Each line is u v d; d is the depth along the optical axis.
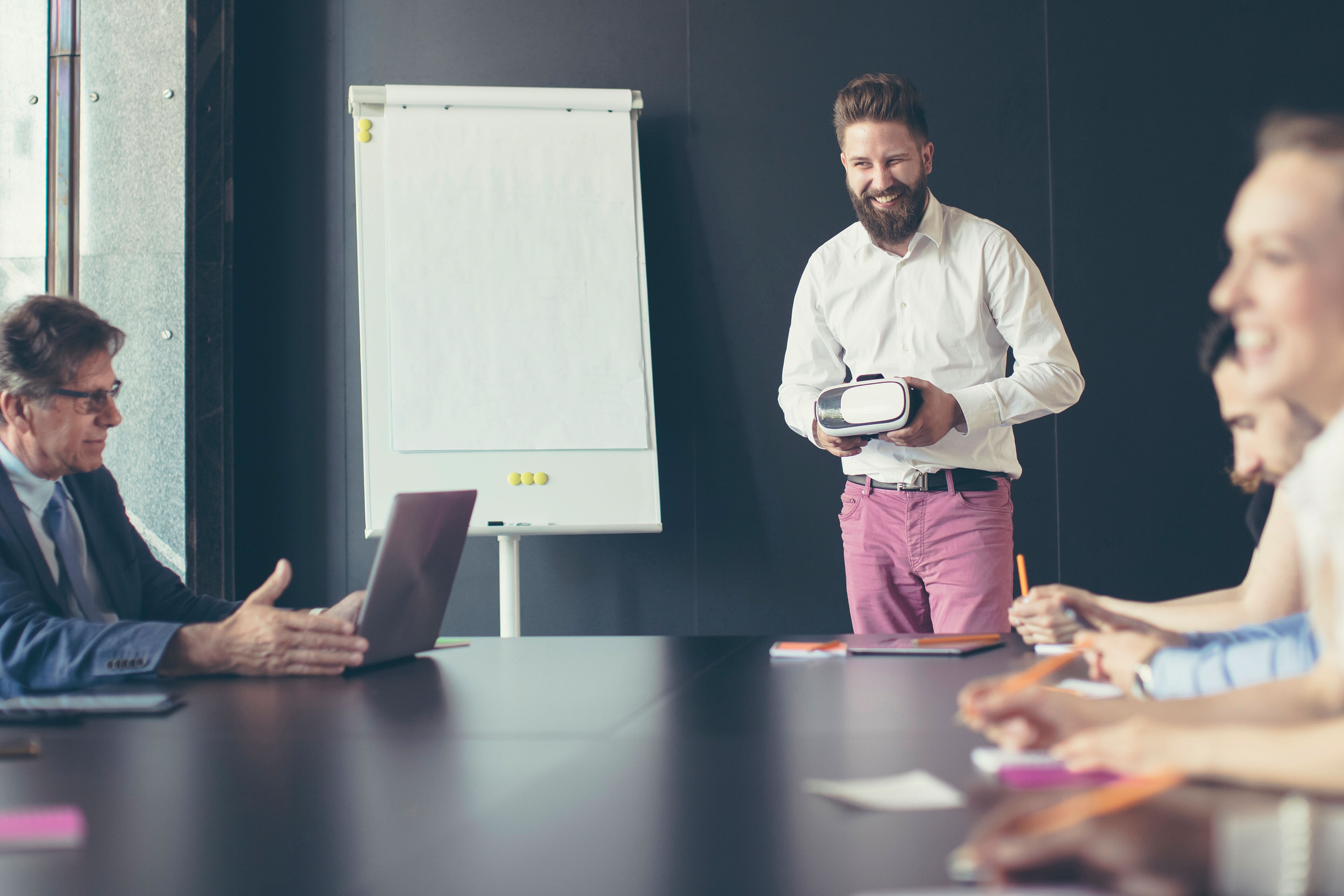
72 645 1.22
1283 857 0.42
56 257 2.79
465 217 2.79
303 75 2.97
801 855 0.57
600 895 0.52
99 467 1.60
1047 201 2.93
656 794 0.71
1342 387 0.57
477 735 0.91
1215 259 2.91
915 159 2.15
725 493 2.95
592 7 2.97
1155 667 0.93
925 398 1.99
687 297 2.96
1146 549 2.91
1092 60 2.93
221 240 2.84
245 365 2.96
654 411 2.81
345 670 1.29
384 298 2.77
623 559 2.96
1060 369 2.14
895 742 0.84
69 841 0.62
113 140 2.81
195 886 0.55
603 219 2.82
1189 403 2.92
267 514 2.97
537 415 2.76
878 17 2.94
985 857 0.50
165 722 0.98
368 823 0.66
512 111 2.83
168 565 2.78
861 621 2.30
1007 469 2.22
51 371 1.40
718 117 2.96
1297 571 1.23
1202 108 2.92
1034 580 2.91
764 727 0.92
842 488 2.95
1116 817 0.54
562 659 1.36
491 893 0.53
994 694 0.74
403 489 2.72
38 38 2.80
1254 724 0.67
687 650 1.43
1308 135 0.55
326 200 2.97
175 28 2.79
